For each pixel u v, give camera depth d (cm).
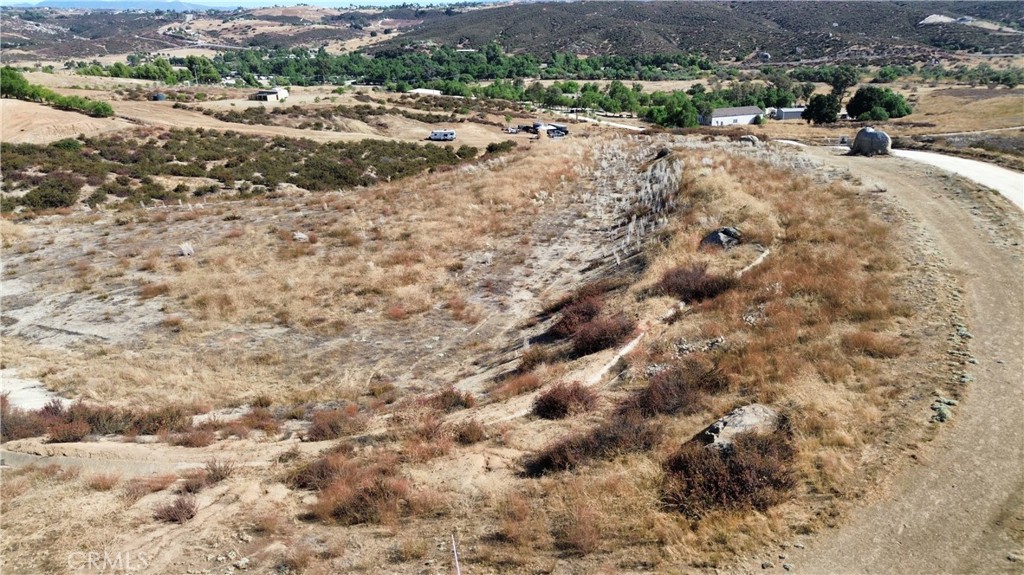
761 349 1373
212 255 2664
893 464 959
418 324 2048
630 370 1473
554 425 1297
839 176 2803
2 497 1159
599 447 1141
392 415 1491
